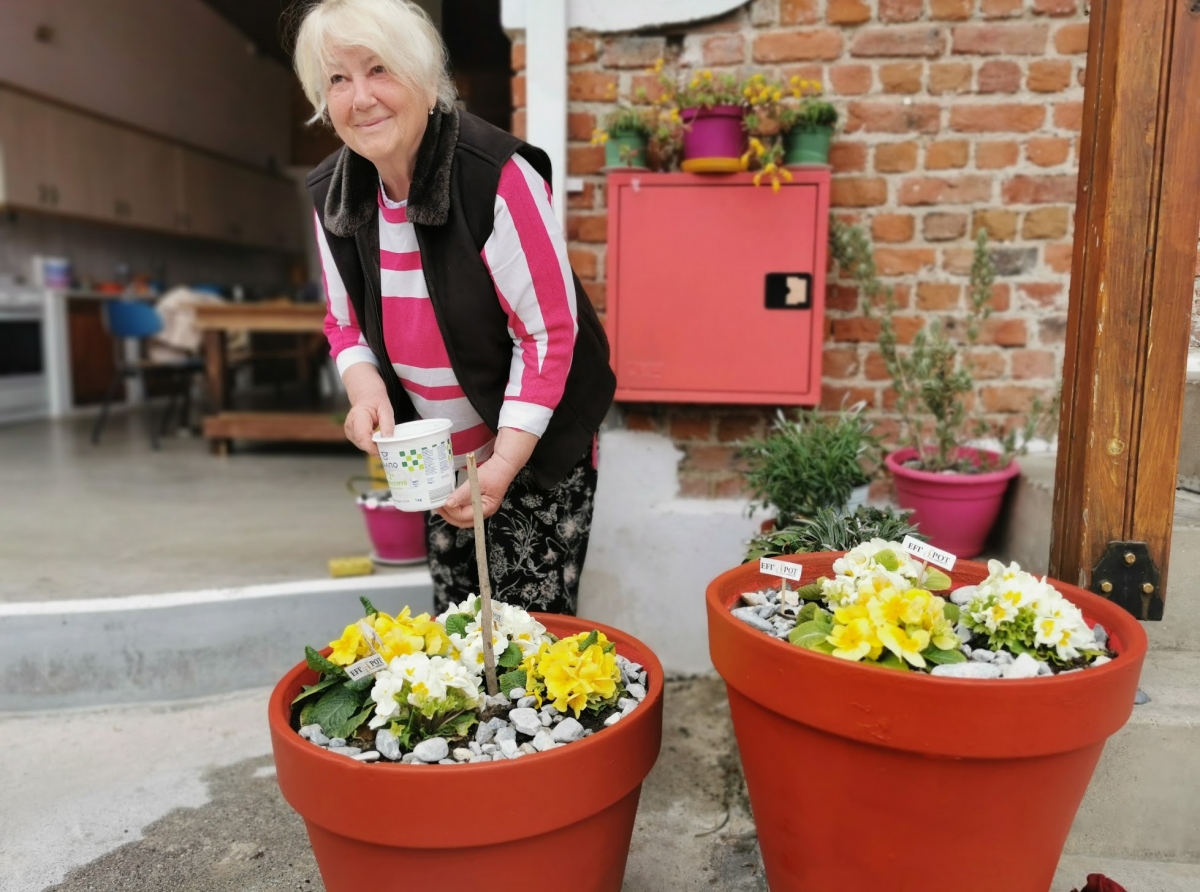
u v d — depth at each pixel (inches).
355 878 44.7
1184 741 61.4
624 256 89.7
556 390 56.4
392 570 101.3
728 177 87.3
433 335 58.9
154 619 89.9
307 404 262.8
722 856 67.9
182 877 65.4
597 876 47.6
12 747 83.4
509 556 65.3
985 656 49.4
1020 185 94.1
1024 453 88.7
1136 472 61.2
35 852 68.1
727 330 89.4
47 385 264.5
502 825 41.7
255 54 387.2
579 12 93.7
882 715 42.9
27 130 250.2
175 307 226.2
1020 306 96.0
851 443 79.0
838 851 47.9
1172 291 59.2
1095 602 53.1
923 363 87.2
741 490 101.0
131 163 295.9
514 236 54.5
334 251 59.5
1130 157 58.3
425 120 53.7
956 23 92.4
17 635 88.2
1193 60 56.7
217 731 86.3
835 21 93.0
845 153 95.2
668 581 99.6
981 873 45.7
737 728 52.4
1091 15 61.4
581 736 47.0
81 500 145.3
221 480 164.9
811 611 53.2
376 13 49.6
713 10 92.4
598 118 96.0
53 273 268.8
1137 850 63.5
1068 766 44.3
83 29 280.2
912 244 96.0
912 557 61.7
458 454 64.9
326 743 46.8
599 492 99.9
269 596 92.6
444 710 47.8
